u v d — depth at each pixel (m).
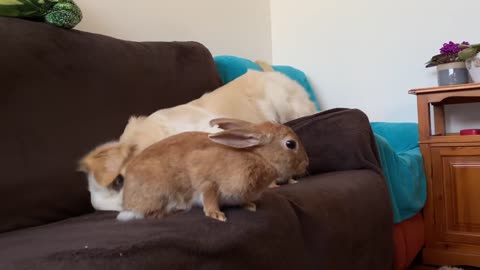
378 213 1.54
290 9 3.54
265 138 1.01
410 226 2.20
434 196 2.43
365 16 3.21
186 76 1.94
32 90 1.34
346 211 1.31
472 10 2.81
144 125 1.56
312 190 1.27
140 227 0.89
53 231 1.05
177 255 0.75
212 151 0.97
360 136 1.75
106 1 2.16
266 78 2.23
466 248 2.32
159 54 1.86
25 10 1.48
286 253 0.99
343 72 3.33
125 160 1.28
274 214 1.01
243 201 0.99
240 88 2.09
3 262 0.75
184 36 2.69
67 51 1.49
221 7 3.03
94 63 1.56
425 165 2.46
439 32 2.93
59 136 1.37
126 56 1.69
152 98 1.73
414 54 3.03
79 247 0.76
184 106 1.77
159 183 0.96
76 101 1.45
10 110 1.27
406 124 2.86
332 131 1.77
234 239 0.86
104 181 1.24
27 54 1.36
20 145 1.26
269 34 3.60
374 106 3.21
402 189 2.02
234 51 3.16
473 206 2.32
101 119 1.50
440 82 2.63
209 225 0.88
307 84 3.22
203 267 0.78
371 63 3.20
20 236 1.04
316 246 1.13
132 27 2.31
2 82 1.27
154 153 1.01
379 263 1.52
